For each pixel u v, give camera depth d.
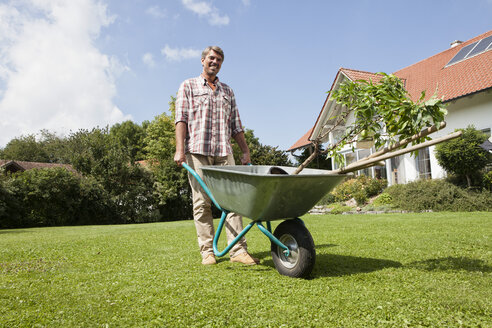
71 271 2.63
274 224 6.39
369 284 2.01
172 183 18.34
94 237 5.17
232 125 3.42
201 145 3.04
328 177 2.20
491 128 10.00
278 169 2.85
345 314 1.52
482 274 2.19
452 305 1.60
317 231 4.89
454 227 4.75
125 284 2.16
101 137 18.77
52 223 14.42
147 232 5.86
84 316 1.58
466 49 12.81
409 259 2.74
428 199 9.10
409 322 1.41
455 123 10.88
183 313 1.58
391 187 11.24
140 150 39.06
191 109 3.10
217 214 18.36
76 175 15.92
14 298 1.88
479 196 8.52
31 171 14.33
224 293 1.88
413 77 14.20
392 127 2.47
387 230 4.71
